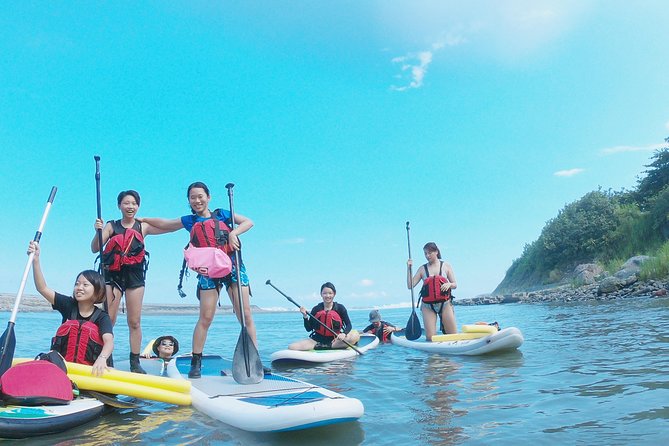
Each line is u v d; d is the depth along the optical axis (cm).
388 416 376
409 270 905
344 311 828
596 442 292
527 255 4325
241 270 505
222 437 337
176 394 421
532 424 335
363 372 596
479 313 2034
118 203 518
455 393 447
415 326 895
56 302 453
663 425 315
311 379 559
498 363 608
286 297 816
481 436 316
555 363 571
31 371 377
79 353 429
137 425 368
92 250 532
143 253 518
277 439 330
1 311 3141
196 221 517
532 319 1273
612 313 1223
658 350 601
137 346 523
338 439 325
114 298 511
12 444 324
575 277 3319
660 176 3428
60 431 351
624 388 420
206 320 491
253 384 447
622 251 3262
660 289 1770
